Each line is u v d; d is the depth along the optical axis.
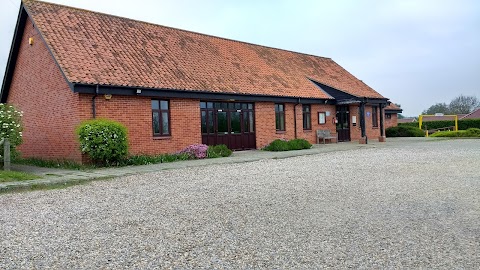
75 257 4.43
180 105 16.67
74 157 14.08
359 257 4.21
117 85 14.15
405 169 11.12
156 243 4.85
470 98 84.62
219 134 18.45
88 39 15.92
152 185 9.48
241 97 18.73
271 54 25.67
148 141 15.49
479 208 6.22
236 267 4.02
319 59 30.16
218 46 22.25
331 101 24.34
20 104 17.67
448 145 20.58
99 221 6.03
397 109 34.31
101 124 13.13
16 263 4.29
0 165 13.22
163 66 17.14
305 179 9.71
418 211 6.11
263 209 6.50
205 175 11.02
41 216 6.47
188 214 6.30
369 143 23.66
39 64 15.97
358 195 7.49
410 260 4.09
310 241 4.77
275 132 21.20
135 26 18.97
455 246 4.48
